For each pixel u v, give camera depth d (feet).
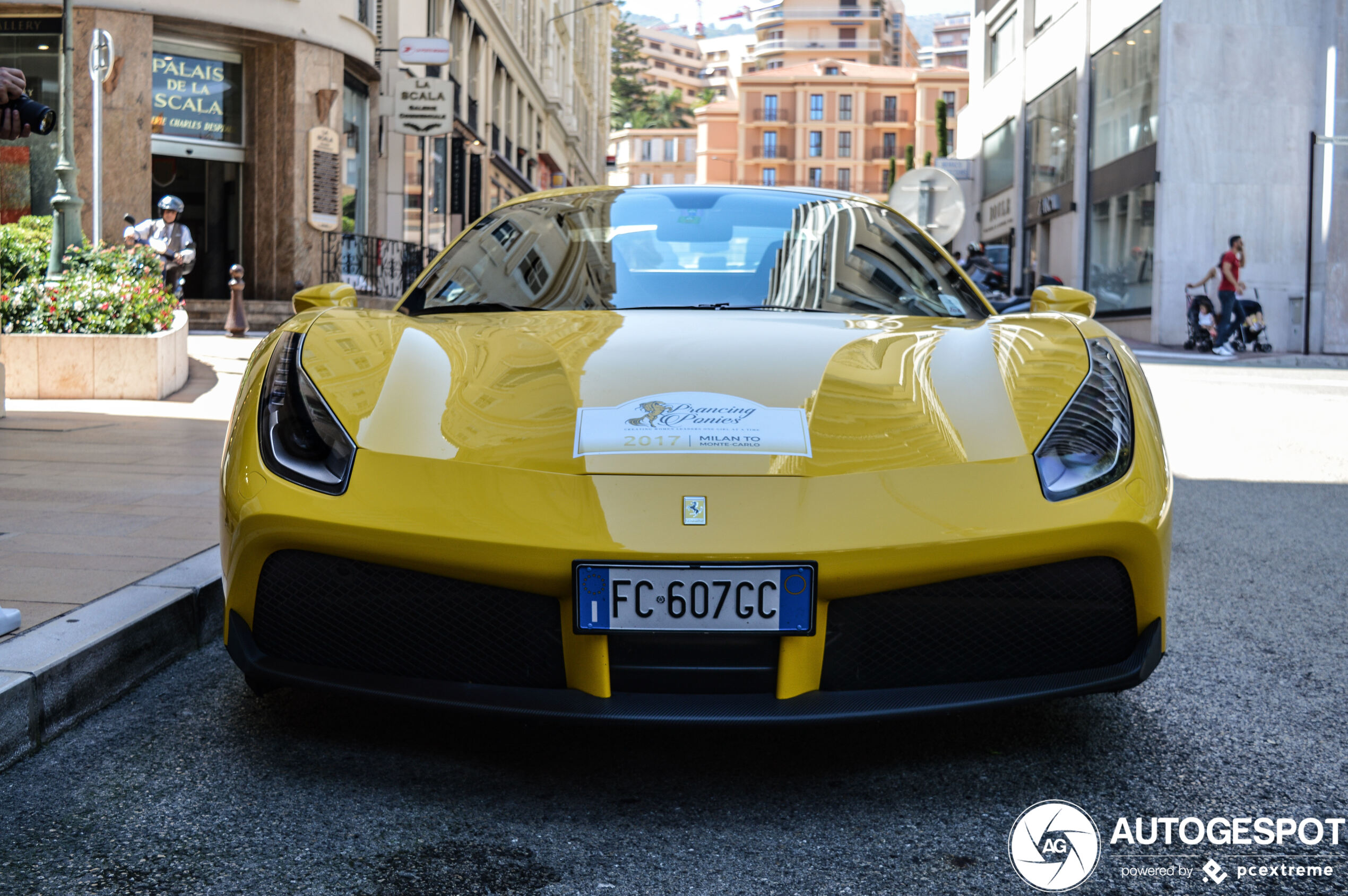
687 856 6.02
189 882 5.71
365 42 60.85
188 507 13.74
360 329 8.52
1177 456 21.94
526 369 7.70
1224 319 53.83
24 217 49.08
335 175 58.03
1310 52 62.39
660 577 6.40
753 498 6.56
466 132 81.00
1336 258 60.95
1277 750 7.59
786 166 318.86
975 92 104.63
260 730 7.77
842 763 7.28
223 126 55.16
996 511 6.69
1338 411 29.81
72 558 10.90
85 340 26.73
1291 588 12.09
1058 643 6.95
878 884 5.74
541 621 6.66
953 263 10.96
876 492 6.66
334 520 6.72
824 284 9.97
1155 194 64.18
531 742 7.57
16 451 18.38
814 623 6.48
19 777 7.00
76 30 49.90
